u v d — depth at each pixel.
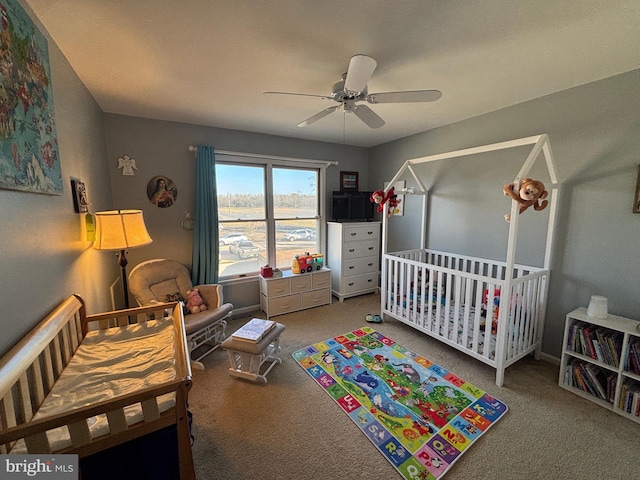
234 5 1.26
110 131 2.73
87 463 0.97
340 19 1.37
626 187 1.98
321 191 4.09
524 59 1.77
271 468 1.45
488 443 1.59
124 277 2.18
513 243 1.96
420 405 1.89
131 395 0.98
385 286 3.21
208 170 3.12
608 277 2.09
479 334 2.25
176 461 1.08
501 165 2.74
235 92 2.26
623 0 1.24
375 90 2.25
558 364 2.36
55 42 1.53
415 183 3.69
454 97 2.40
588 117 2.12
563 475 1.40
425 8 1.29
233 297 3.54
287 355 2.55
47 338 1.17
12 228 1.06
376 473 1.42
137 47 1.60
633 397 1.73
